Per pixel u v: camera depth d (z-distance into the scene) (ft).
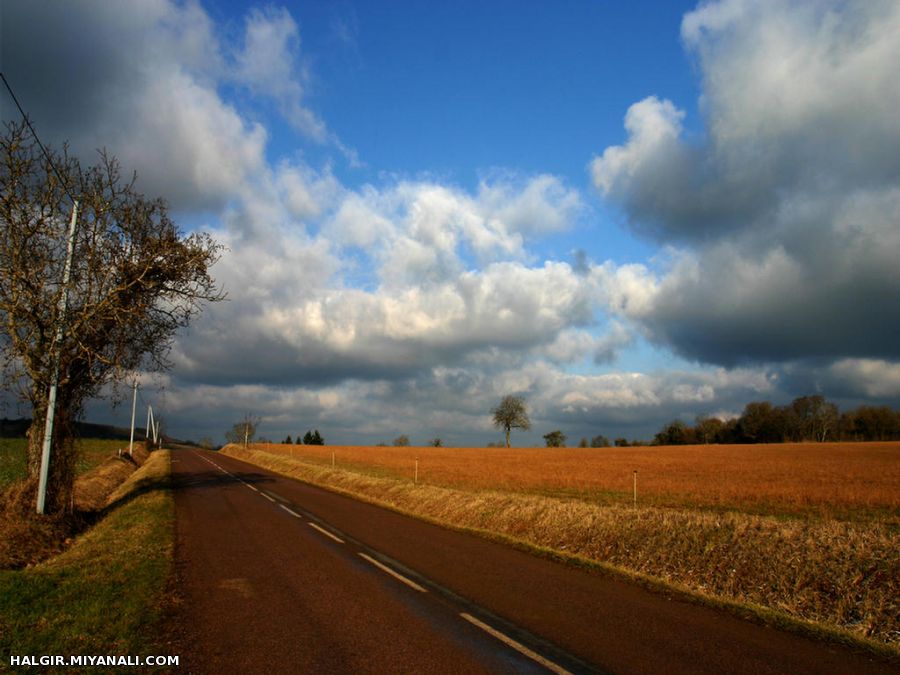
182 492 79.82
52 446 47.70
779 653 20.75
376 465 163.84
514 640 21.62
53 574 30.14
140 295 53.78
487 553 39.34
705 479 108.99
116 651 19.74
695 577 31.81
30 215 45.29
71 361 48.78
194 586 29.19
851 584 26.61
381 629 22.74
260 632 22.21
